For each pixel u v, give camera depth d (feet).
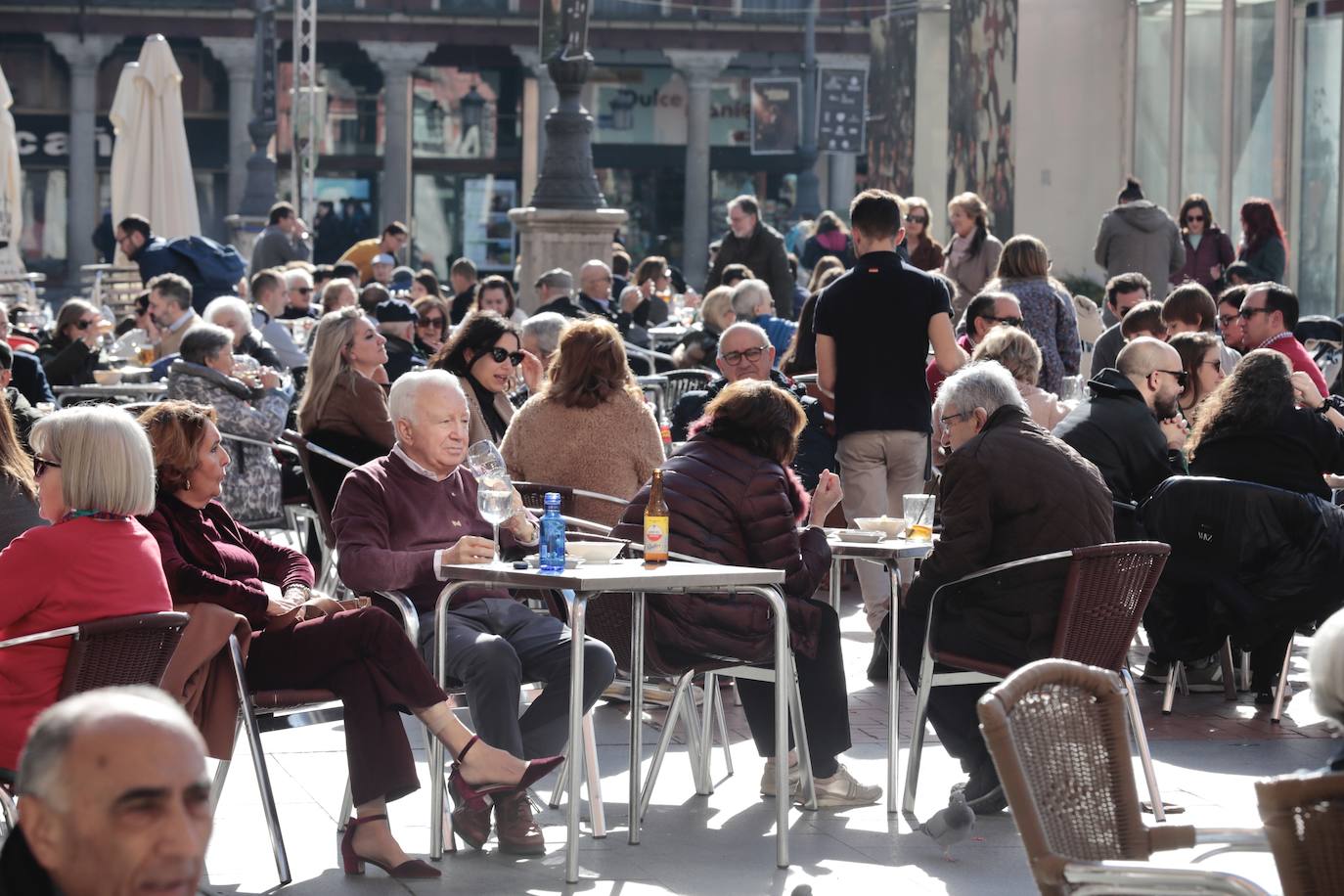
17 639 21.62
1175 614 35.63
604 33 219.20
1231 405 35.94
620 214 82.69
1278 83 99.19
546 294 65.16
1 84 88.43
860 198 39.78
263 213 162.40
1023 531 27.91
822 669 28.73
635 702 26.68
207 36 216.13
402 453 27.96
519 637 27.14
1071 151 116.26
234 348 54.60
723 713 33.86
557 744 26.91
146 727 10.39
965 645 28.12
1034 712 16.42
